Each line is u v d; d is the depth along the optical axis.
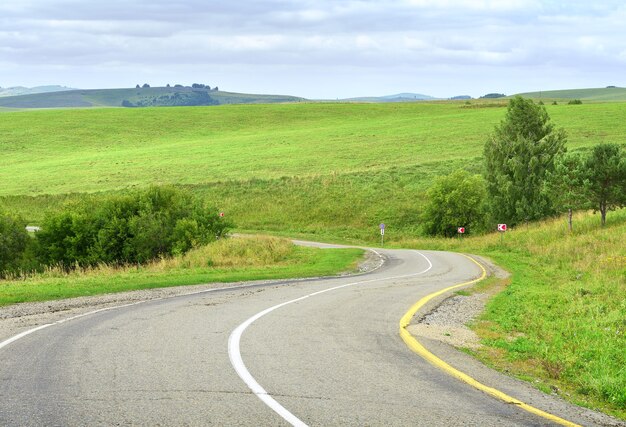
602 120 94.44
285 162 82.69
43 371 8.04
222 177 75.88
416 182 69.19
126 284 19.91
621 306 18.19
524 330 13.69
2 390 7.07
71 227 42.16
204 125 123.12
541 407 7.12
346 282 22.91
